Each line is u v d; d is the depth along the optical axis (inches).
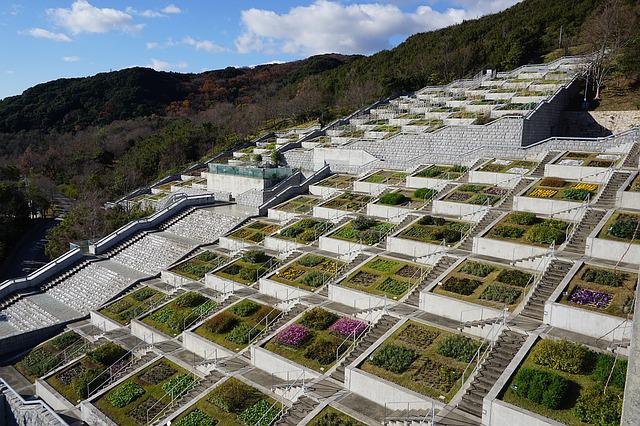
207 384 912.3
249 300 1157.1
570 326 786.2
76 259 1748.3
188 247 1630.2
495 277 969.5
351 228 1385.3
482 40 3745.1
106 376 1050.1
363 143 2134.6
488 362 754.8
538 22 3649.1
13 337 1277.1
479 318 874.8
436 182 1540.4
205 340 1035.9
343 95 3614.7
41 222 2706.7
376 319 960.3
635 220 1005.8
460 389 722.8
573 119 2068.2
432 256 1117.1
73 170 3494.1
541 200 1192.2
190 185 2429.9
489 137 1772.9
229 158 2787.9
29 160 3772.1
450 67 3457.2
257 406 818.8
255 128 3390.7
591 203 1139.9
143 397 919.7
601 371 660.1
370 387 774.5
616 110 1964.8
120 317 1293.1
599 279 856.9
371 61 4318.4
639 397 370.9
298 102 3540.8
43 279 1675.7
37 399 1044.5
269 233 1563.7
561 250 989.8
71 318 1401.3
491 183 1457.9
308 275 1187.3
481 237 1093.8
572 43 3184.1
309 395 797.2
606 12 2608.3
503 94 2332.7
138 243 1780.3
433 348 826.2
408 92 3203.7
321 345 916.6
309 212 1632.6
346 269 1179.9
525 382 660.7
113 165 3472.0
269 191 1894.7
